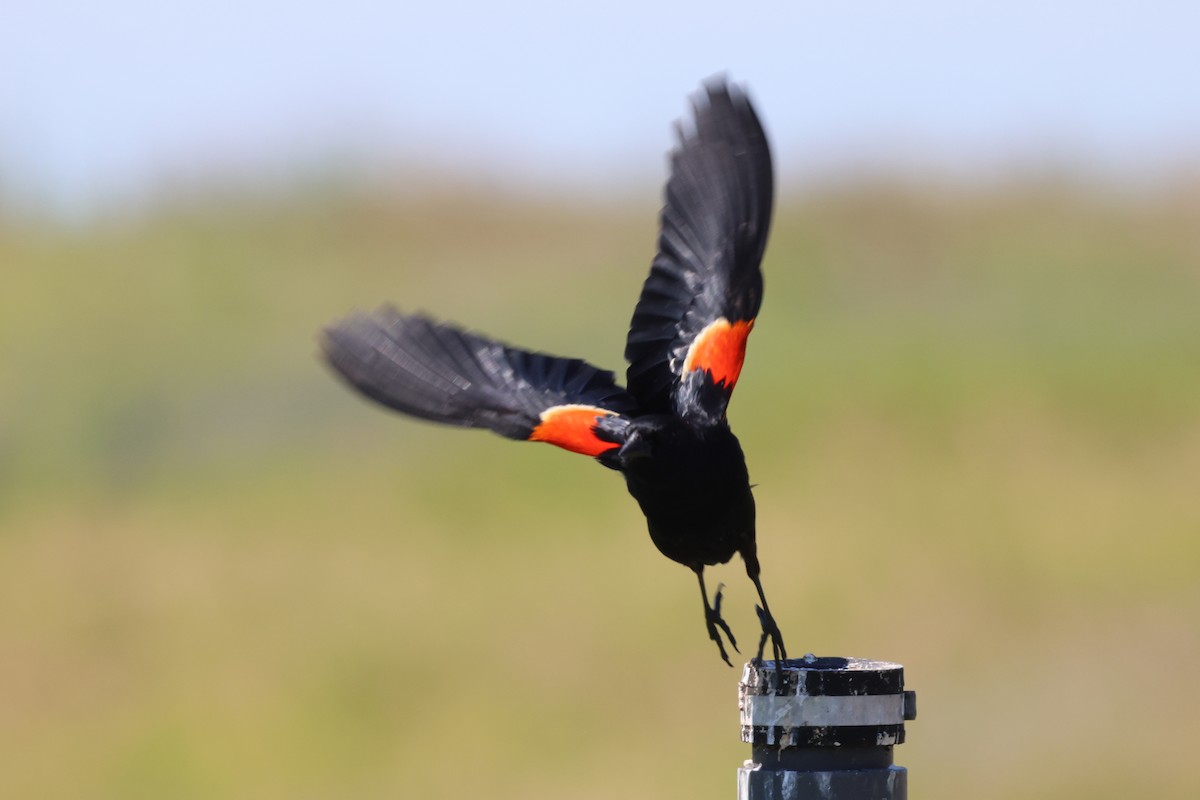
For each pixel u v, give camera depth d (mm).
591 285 30656
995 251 30578
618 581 17797
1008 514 18562
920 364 23953
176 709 16500
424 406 5867
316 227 33438
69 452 24406
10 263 31828
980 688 15797
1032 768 14750
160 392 26422
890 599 17234
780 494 19469
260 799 15016
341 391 25875
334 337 5867
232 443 24281
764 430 21688
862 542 18016
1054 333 25797
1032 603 16938
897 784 5246
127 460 24078
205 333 29188
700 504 5895
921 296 28906
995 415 21672
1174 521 18094
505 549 18953
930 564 17484
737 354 5852
